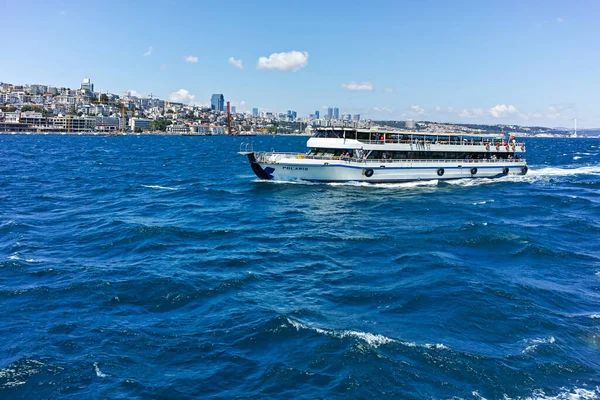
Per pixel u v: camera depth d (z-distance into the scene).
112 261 32.00
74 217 46.34
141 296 25.77
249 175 88.50
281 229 42.03
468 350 20.09
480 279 28.55
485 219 45.78
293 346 20.33
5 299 25.16
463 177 76.31
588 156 157.50
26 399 16.98
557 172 94.31
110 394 17.14
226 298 25.58
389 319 22.98
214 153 169.50
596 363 19.53
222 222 44.78
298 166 64.94
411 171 69.50
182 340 20.91
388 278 28.84
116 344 20.58
